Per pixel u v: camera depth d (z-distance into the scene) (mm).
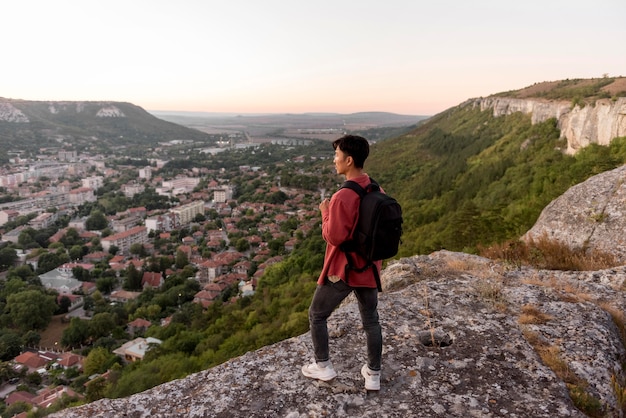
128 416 3389
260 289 48906
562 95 74000
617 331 5039
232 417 3295
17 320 58531
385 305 5270
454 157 81000
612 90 62219
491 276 6617
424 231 38281
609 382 3826
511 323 4754
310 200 125750
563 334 4555
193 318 50625
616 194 10680
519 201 28688
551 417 3199
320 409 3318
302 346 4336
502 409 3287
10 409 36875
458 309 5121
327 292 3465
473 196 46406
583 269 8289
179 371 30531
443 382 3641
